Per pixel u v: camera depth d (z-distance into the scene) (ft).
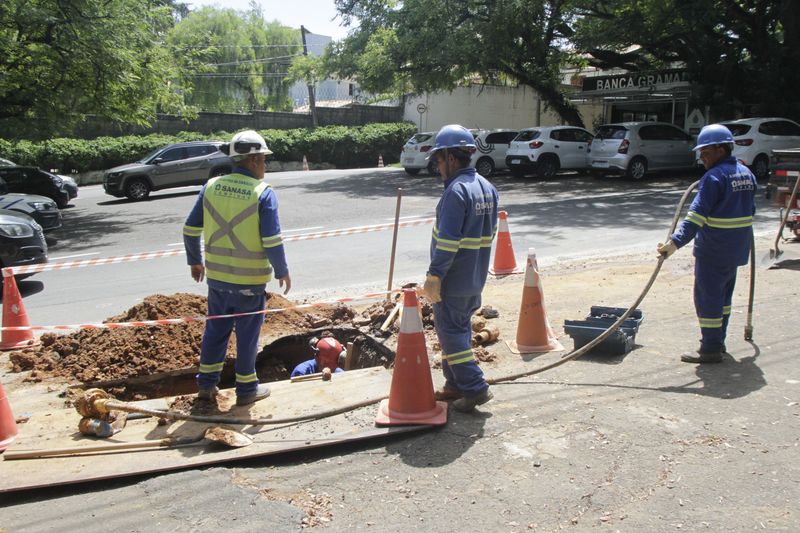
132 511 11.64
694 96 78.02
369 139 122.11
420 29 80.89
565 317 22.31
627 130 70.90
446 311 14.83
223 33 154.71
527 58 81.30
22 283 33.96
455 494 11.90
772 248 30.66
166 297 22.08
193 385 19.33
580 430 14.03
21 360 19.42
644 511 11.14
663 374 16.81
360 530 10.96
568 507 11.36
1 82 50.57
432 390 14.79
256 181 15.31
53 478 12.51
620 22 73.77
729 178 16.44
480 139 80.23
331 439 13.74
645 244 36.96
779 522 10.67
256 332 15.79
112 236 49.93
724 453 12.85
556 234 41.01
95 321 26.11
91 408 14.21
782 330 19.53
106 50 51.52
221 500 11.85
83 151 96.53
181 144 76.64
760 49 73.00
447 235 13.91
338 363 20.79
